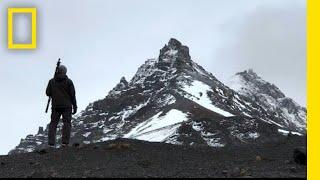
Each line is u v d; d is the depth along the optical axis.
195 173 14.37
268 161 16.41
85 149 18.31
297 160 15.67
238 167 15.27
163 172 14.55
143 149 18.22
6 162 16.78
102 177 13.71
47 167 15.77
